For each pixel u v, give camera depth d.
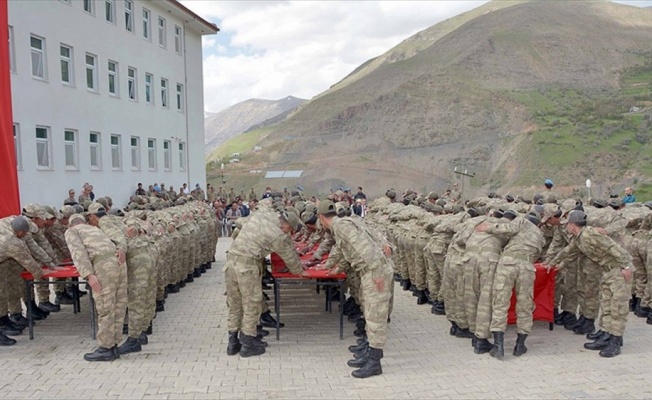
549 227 7.81
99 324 6.02
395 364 6.00
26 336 7.05
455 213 8.63
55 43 17.70
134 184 23.16
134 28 23.17
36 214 6.77
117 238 6.26
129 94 23.06
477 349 6.36
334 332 7.34
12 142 9.35
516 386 5.30
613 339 6.24
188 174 28.86
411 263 9.56
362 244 5.66
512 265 6.12
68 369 5.81
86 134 19.52
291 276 6.78
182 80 28.12
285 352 6.44
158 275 8.33
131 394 5.12
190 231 10.65
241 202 22.42
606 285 6.27
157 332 7.28
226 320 7.92
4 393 5.14
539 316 7.16
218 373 5.70
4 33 9.20
